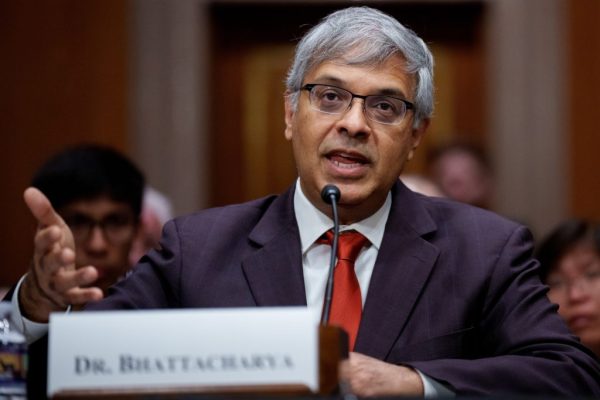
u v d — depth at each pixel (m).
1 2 10.82
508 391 4.36
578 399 3.39
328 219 4.93
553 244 6.89
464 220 5.06
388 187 4.87
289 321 3.53
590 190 10.59
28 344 4.59
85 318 3.58
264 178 11.19
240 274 4.84
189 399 3.45
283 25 11.25
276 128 11.22
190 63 10.80
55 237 4.30
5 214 10.60
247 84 11.24
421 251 4.88
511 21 10.77
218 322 3.54
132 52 10.81
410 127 4.90
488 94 10.84
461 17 11.11
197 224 5.06
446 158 9.08
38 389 4.60
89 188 6.17
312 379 3.49
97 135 10.73
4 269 10.52
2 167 10.66
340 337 3.61
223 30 11.27
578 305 6.78
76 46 10.80
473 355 4.80
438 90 11.10
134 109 10.77
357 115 4.74
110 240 6.23
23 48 10.80
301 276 4.82
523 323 4.69
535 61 10.72
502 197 10.69
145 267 4.95
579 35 10.68
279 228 4.96
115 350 3.56
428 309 4.74
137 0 10.86
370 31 4.80
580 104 10.65
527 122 10.70
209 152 10.96
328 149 4.76
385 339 4.64
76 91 10.77
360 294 4.77
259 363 3.51
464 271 4.84
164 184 10.74
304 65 4.88
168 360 3.54
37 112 10.74
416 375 4.29
